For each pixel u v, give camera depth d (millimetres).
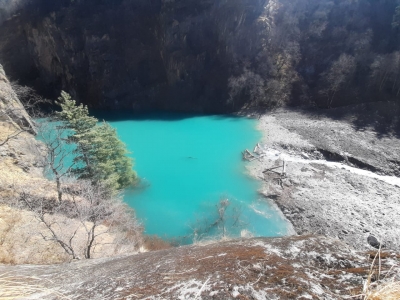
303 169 28375
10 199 15367
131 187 25547
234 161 30812
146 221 21609
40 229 13555
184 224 21203
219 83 49188
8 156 20594
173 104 51344
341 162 30094
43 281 3832
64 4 51594
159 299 2295
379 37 42906
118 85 52969
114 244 13742
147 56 53438
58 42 51531
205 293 2219
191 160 31406
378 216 21375
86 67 53375
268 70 46812
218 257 3041
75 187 17469
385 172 28094
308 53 46656
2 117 24266
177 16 49688
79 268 4668
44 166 20859
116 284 2949
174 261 3357
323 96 42750
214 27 50125
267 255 2842
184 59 50562
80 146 19594
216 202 23734
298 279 2307
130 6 52125
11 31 52812
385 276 2268
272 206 23281
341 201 23281
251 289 2221
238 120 43062
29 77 55594
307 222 21250
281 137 35594
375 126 35812
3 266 6473
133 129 41656
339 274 2432
